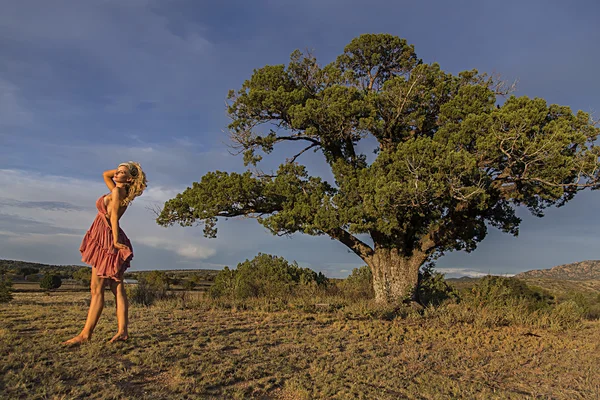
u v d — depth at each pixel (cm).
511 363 811
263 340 821
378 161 1514
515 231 1836
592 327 1319
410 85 1631
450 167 1333
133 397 464
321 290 1925
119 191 635
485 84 1717
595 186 1382
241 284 1808
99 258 648
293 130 1812
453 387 635
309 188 1667
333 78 1791
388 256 1720
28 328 761
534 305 1495
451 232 1662
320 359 726
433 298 1872
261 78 1805
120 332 673
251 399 519
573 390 664
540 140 1331
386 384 626
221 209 1711
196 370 594
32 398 432
